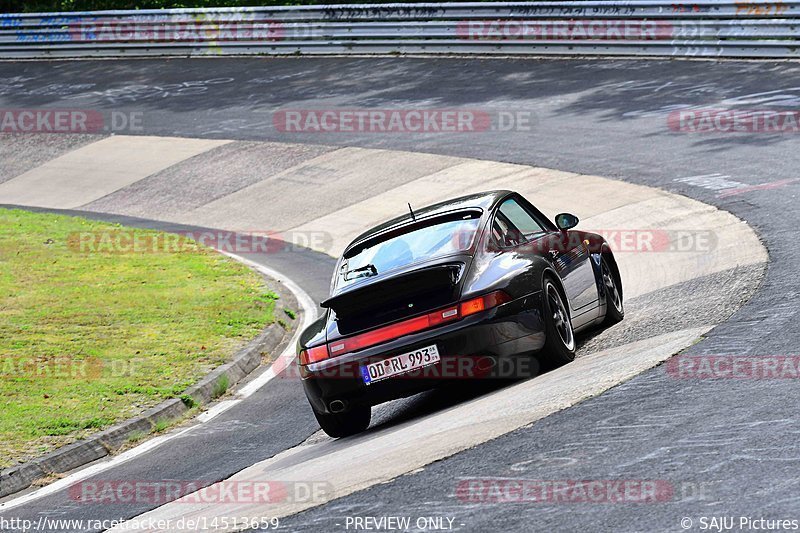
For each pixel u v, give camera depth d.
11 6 116.69
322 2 95.94
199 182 58.28
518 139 52.56
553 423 15.16
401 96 66.00
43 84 86.31
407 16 76.81
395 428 18.97
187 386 26.64
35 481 21.20
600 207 39.78
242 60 84.94
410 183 50.34
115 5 113.25
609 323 24.05
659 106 52.97
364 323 18.70
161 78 82.75
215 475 19.00
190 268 41.53
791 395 14.39
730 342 18.00
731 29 60.34
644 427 14.13
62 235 48.47
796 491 11.13
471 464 14.05
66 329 32.78
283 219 50.41
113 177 62.12
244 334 31.73
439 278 18.33
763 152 41.28
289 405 24.52
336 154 57.19
